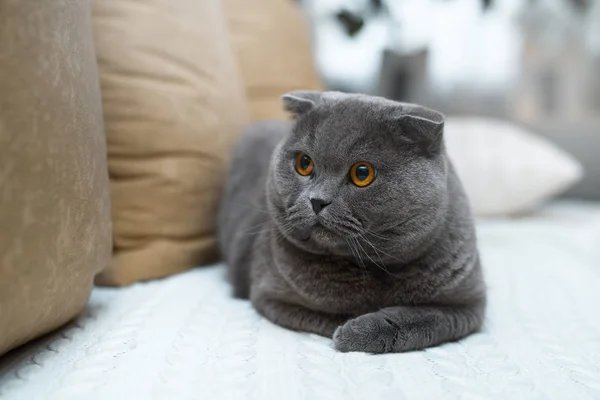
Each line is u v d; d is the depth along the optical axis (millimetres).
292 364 783
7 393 693
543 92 2566
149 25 1152
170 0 1209
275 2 1814
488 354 847
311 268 930
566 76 2553
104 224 926
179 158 1193
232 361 786
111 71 1101
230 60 1407
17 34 676
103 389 700
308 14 2393
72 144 791
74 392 690
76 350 815
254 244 1096
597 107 2574
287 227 915
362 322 859
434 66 2523
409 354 838
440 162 900
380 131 864
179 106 1183
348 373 761
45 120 722
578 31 2529
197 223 1261
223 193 1302
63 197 766
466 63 2527
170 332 883
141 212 1145
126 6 1132
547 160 2043
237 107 1392
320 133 880
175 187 1183
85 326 904
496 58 2527
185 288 1117
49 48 738
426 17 2475
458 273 926
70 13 811
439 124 847
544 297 1152
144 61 1134
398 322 861
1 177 653
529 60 2537
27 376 736
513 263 1432
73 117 796
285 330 935
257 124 1414
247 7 1736
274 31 1759
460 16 2484
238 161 1303
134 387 708
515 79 2539
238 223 1194
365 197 850
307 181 897
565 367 807
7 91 661
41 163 713
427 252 913
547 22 2518
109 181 1073
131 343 833
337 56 2498
